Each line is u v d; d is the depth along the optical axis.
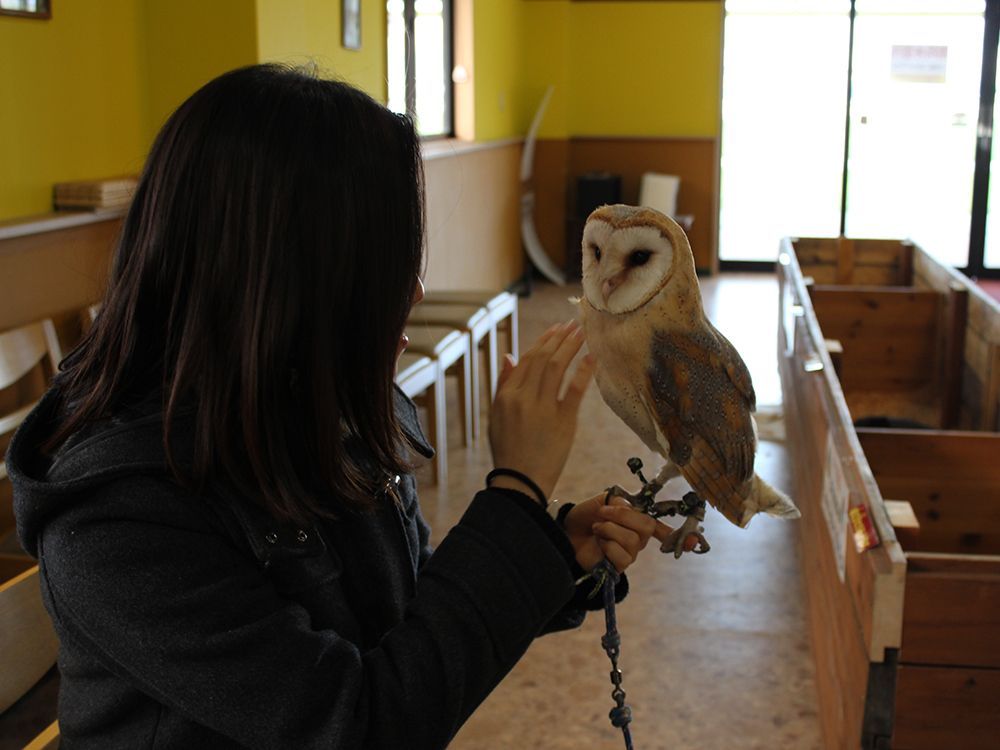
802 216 8.09
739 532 3.04
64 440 0.67
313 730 0.59
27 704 1.60
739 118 7.97
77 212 2.40
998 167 7.46
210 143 0.62
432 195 4.98
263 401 0.62
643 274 0.72
